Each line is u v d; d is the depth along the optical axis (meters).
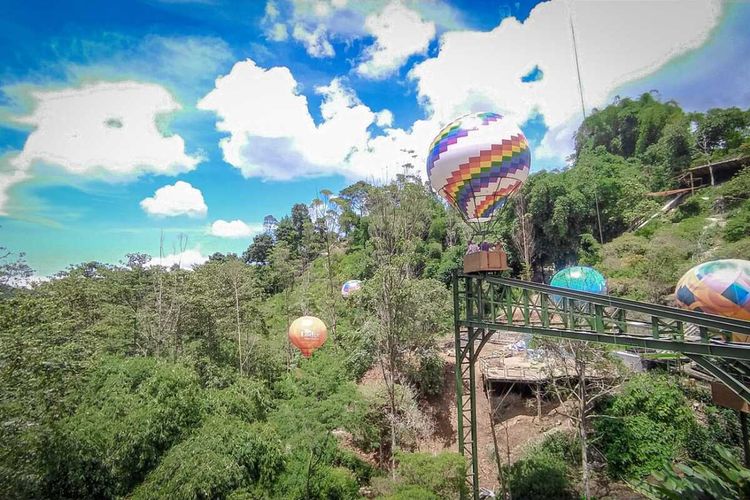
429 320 25.17
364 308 30.05
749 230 25.59
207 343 26.31
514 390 23.39
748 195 30.33
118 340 25.52
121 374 18.23
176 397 16.34
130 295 33.25
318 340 22.03
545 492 15.82
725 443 15.81
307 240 64.88
